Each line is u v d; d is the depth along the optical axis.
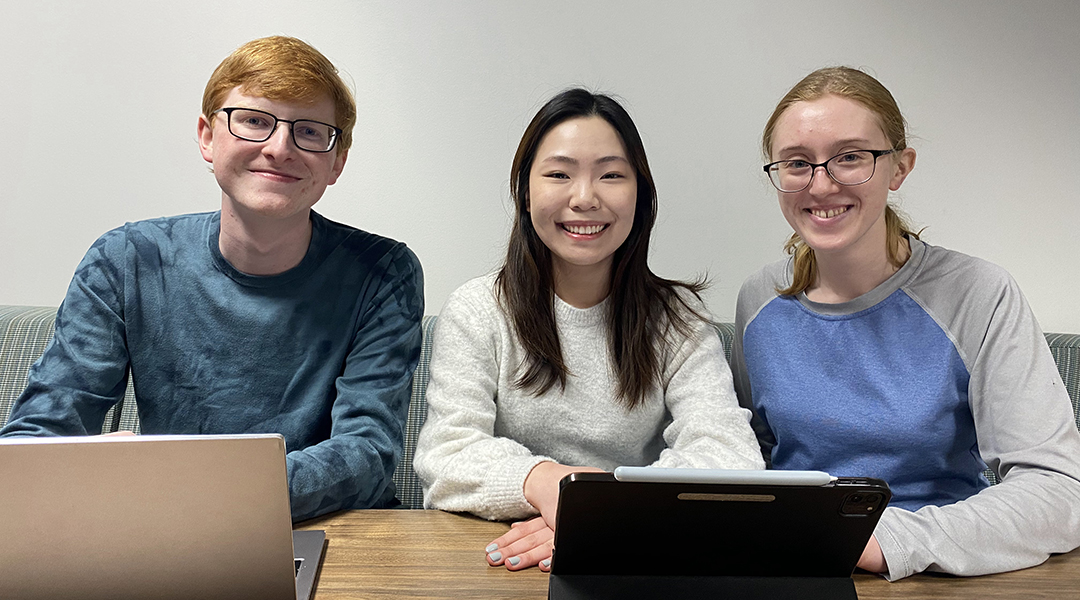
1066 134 1.91
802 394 1.35
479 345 1.33
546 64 1.90
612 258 1.39
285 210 1.22
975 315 1.27
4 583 0.75
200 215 1.41
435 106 1.90
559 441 1.37
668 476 0.76
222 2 1.85
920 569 0.96
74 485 0.71
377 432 1.23
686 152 1.92
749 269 1.96
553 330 1.35
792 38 1.90
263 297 1.33
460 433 1.25
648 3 1.89
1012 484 1.08
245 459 0.73
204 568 0.77
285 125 1.20
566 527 0.80
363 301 1.37
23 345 1.70
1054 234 1.94
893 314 1.33
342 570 0.94
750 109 1.91
